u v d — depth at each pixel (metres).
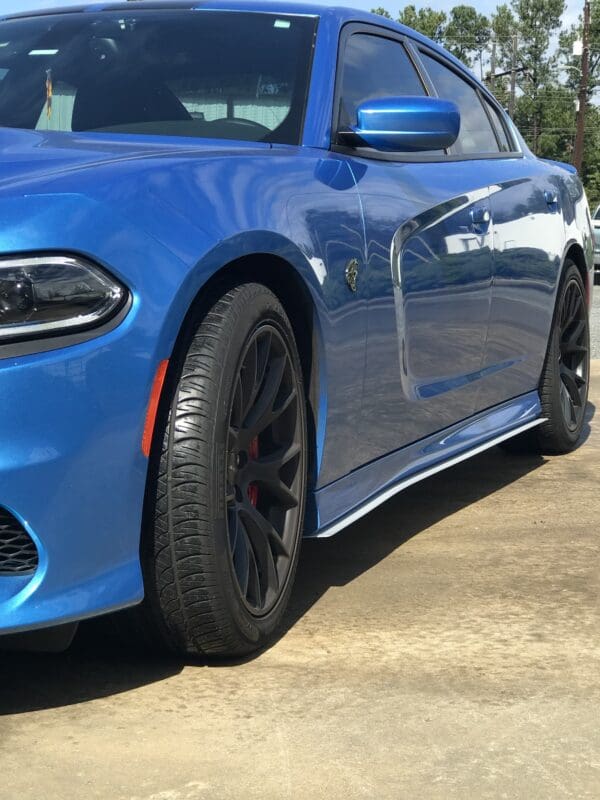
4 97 2.94
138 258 1.92
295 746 1.83
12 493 1.79
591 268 4.57
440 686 2.08
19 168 2.03
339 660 2.21
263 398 2.25
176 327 1.97
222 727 1.90
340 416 2.54
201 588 2.06
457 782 1.71
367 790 1.68
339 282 2.46
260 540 2.26
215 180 2.16
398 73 3.31
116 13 3.21
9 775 1.72
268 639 2.27
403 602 2.58
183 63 2.93
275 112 2.78
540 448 4.34
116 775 1.72
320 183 2.50
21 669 2.15
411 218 2.86
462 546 3.07
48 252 1.83
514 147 4.14
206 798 1.66
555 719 1.94
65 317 1.83
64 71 2.98
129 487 1.93
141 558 2.06
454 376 3.25
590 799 1.67
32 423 1.80
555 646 2.30
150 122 2.77
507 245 3.58
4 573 1.86
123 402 1.89
